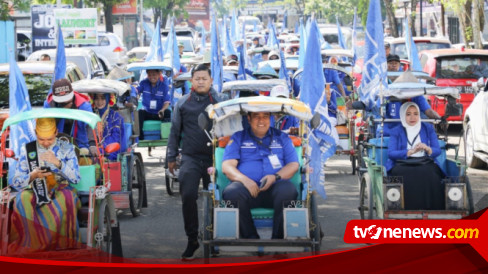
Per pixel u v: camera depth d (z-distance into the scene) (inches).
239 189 323.9
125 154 451.2
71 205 315.3
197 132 366.3
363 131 528.7
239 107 331.0
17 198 314.5
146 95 627.2
